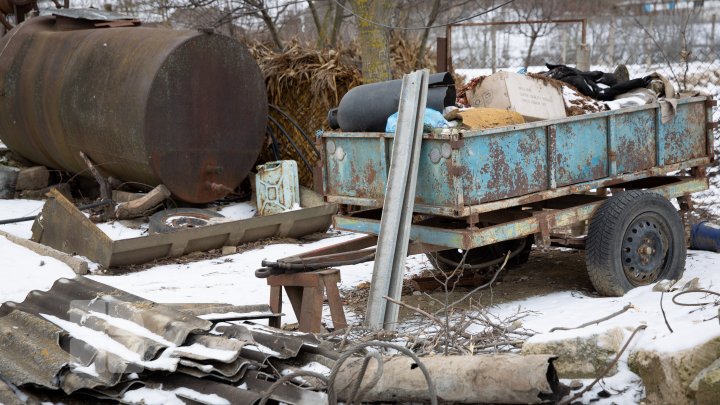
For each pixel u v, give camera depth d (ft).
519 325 19.95
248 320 20.70
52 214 31.91
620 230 22.89
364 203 22.82
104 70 37.11
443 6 60.03
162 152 35.88
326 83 39.27
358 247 24.21
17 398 17.12
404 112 21.50
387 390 15.85
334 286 21.43
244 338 17.80
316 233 35.04
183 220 34.37
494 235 21.43
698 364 15.01
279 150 41.52
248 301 25.11
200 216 35.35
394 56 45.09
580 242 25.81
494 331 19.66
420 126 21.13
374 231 23.22
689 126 26.12
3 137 43.68
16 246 31.50
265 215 33.99
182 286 27.12
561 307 22.27
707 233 27.99
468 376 15.12
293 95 40.93
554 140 22.57
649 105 24.71
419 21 64.39
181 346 17.65
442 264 26.71
